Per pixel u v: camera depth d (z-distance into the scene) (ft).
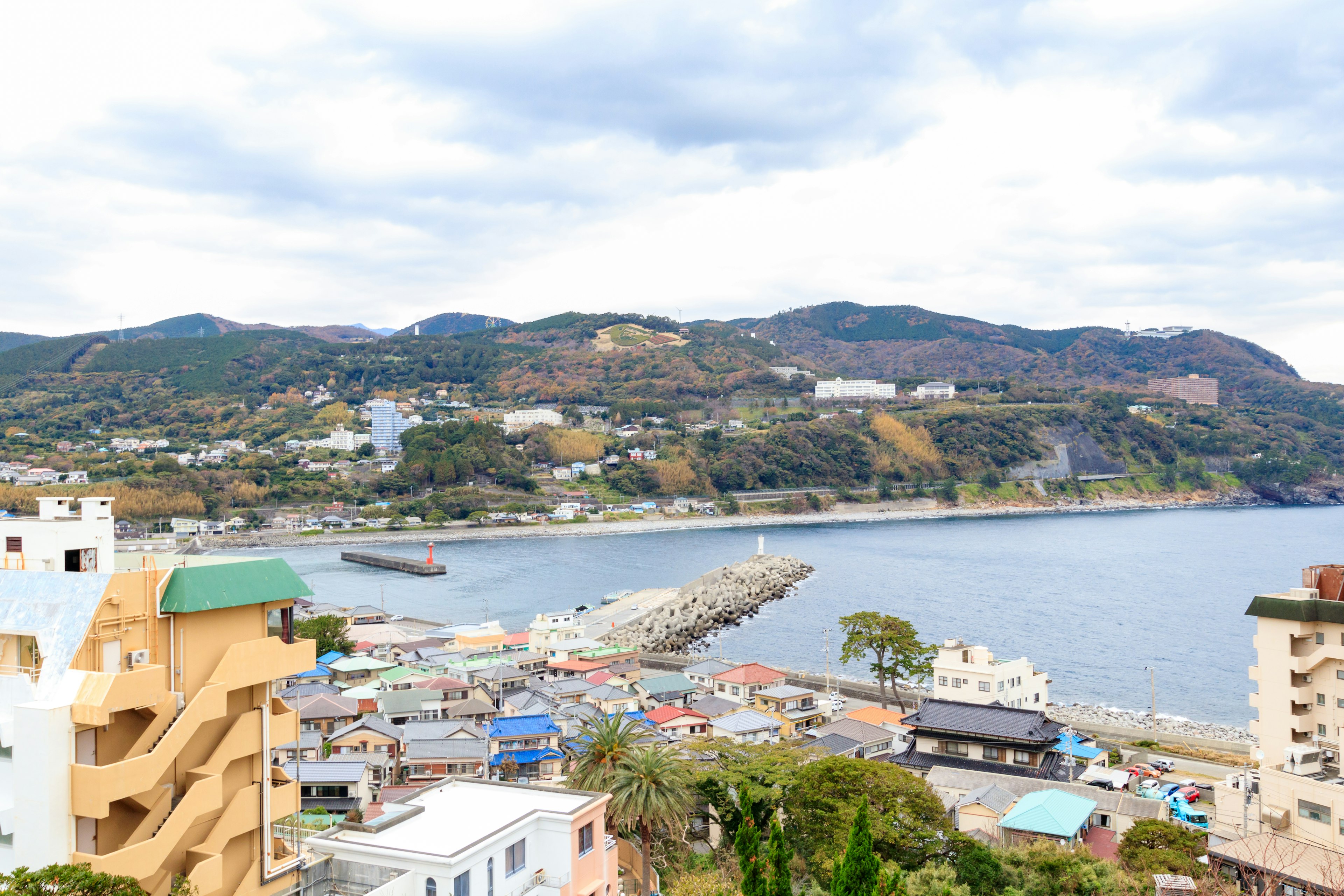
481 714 312.71
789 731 299.79
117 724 86.07
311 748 250.78
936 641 478.18
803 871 176.76
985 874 157.07
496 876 112.57
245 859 99.60
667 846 181.78
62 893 70.44
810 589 654.53
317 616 513.45
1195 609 574.56
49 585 88.74
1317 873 137.80
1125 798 197.98
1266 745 197.88
